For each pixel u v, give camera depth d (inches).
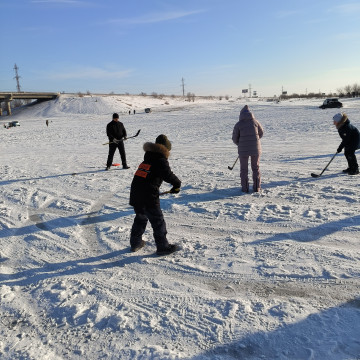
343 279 124.8
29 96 4165.8
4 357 97.5
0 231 203.5
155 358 92.7
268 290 122.4
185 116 1798.7
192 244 167.3
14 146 816.9
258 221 190.1
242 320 105.7
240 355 92.0
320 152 419.2
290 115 1252.5
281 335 97.8
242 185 251.6
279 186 261.7
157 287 130.3
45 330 109.3
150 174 152.6
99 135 1003.9
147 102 4559.5
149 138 784.3
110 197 264.4
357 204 204.4
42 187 315.3
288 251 150.8
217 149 519.8
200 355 92.8
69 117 2977.4
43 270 151.6
